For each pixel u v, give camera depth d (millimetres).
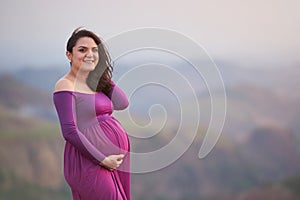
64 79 3303
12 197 9812
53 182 9812
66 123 3215
